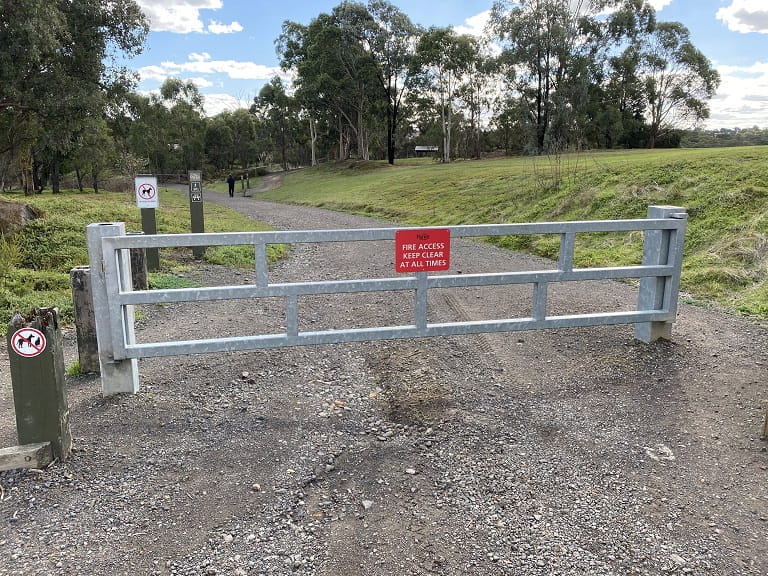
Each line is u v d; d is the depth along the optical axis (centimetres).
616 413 429
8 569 264
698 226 1084
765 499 328
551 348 564
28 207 1052
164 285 841
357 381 485
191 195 1112
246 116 9181
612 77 6231
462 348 565
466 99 6097
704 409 436
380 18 5731
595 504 321
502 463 360
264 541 285
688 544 290
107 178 5894
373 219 2253
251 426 402
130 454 363
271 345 450
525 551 282
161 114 7956
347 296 802
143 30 2905
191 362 524
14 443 371
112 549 279
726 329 629
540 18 4566
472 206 1948
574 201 1484
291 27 6581
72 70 2819
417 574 266
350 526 298
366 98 6241
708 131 8088
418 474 347
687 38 6069
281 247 1316
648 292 554
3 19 2327
